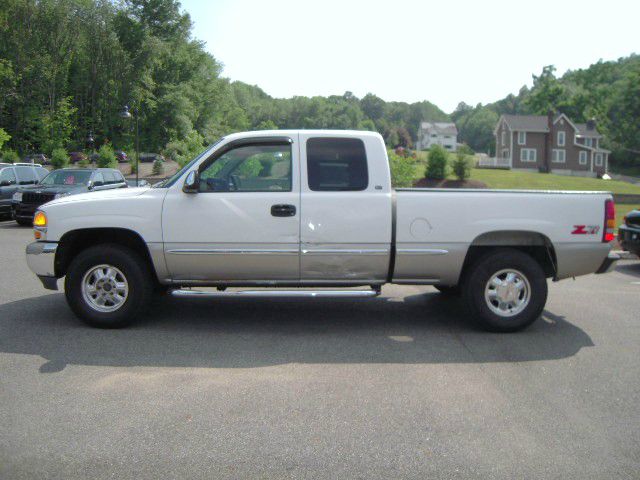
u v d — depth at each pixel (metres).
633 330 6.36
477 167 77.69
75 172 17.11
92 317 6.03
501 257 6.07
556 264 6.19
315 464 3.31
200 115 79.75
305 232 5.92
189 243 5.95
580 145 79.25
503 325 6.11
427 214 5.98
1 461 3.30
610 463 3.37
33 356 5.14
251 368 4.93
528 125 78.81
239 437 3.63
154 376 4.70
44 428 3.71
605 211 6.17
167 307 7.16
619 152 101.19
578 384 4.65
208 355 5.27
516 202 6.06
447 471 3.26
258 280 6.10
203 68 77.81
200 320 6.52
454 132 143.38
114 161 48.84
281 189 5.99
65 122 63.53
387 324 6.48
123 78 67.25
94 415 3.92
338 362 5.13
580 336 6.10
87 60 67.94
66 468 3.24
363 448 3.51
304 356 5.29
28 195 15.98
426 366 5.05
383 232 5.95
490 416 4.00
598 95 112.50
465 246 6.03
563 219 6.10
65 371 4.78
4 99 60.28
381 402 4.22
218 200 5.94
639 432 3.78
